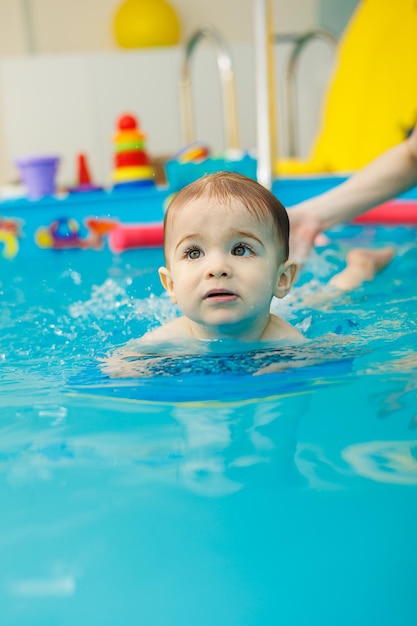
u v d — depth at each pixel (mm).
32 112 4953
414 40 3174
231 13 5559
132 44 5125
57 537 616
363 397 895
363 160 3275
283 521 624
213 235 1140
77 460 759
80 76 4934
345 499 656
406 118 3131
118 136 2684
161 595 539
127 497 677
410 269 1782
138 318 1393
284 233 1229
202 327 1179
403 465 714
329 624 507
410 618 509
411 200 2615
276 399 904
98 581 559
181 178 2449
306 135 5012
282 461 733
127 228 2387
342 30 5234
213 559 578
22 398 960
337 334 1206
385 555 576
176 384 982
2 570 580
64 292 1709
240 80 4984
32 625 519
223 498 667
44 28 5664
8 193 2992
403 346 1108
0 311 1525
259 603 531
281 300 1473
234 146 3277
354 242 2246
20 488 705
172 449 775
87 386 998
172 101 4988
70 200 2520
